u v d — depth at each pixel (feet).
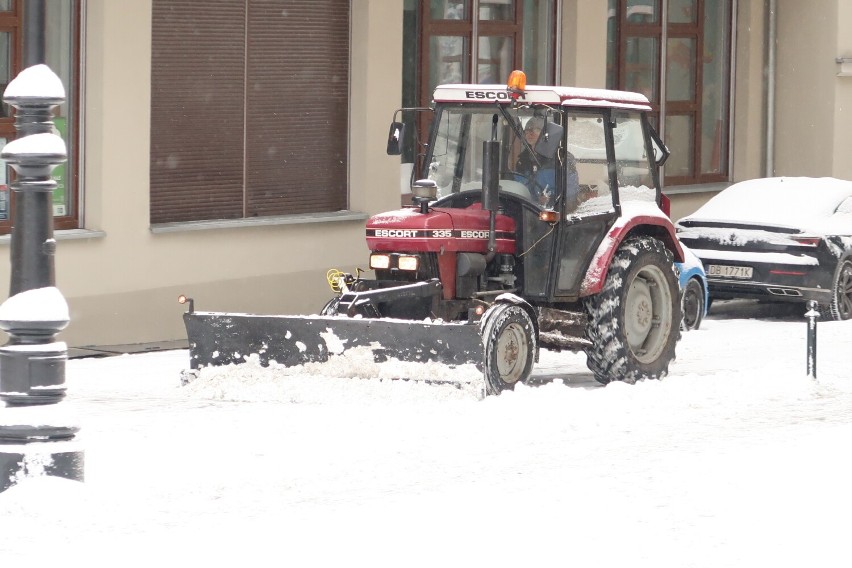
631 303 134.41
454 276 124.36
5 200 157.17
